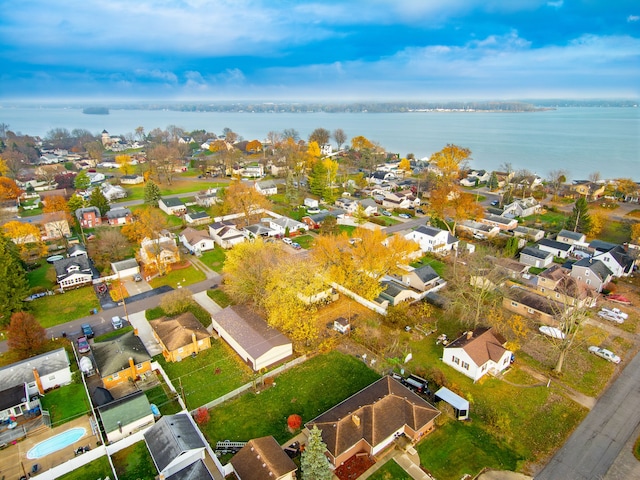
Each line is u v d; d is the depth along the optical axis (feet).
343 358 163.53
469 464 116.37
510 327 183.42
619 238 299.17
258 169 522.47
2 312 186.39
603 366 158.92
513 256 265.54
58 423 132.77
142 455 120.16
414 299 210.18
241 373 154.92
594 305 201.77
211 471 113.80
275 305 178.09
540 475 113.09
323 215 334.85
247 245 215.92
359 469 114.11
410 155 649.20
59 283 221.25
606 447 122.21
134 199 411.54
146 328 186.29
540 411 136.26
